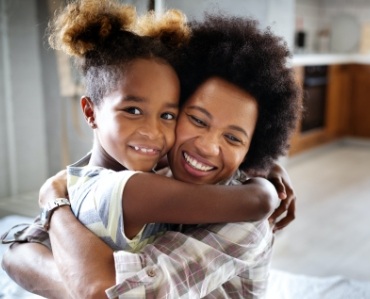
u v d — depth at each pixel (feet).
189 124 2.66
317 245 9.36
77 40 2.70
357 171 15.05
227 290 2.81
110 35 2.66
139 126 2.56
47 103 10.57
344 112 18.57
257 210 2.58
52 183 3.04
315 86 16.30
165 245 2.43
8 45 9.89
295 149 15.65
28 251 2.93
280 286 4.48
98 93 2.69
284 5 8.72
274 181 3.30
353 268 8.41
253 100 2.70
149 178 2.38
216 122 2.61
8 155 10.18
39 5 9.89
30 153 10.52
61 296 2.61
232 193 2.52
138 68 2.55
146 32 2.81
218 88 2.61
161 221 2.40
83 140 10.57
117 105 2.57
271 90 2.71
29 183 10.57
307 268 8.38
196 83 2.69
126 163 2.62
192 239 2.48
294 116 2.96
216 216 2.45
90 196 2.55
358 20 19.35
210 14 3.04
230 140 2.67
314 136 16.78
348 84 18.45
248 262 2.63
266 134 2.90
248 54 2.62
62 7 3.14
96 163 2.88
